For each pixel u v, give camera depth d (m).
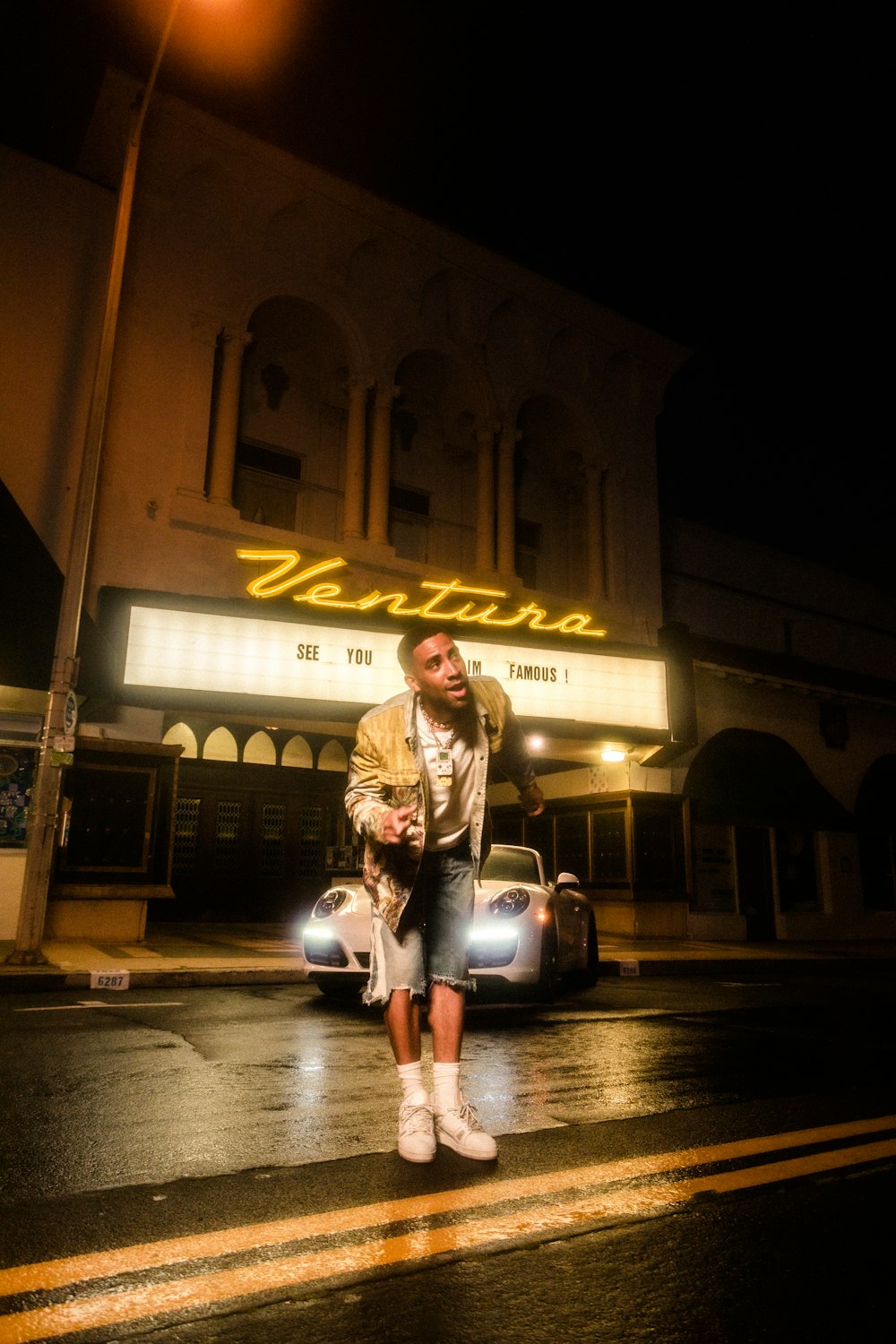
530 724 13.08
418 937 3.04
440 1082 3.05
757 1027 6.16
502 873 7.92
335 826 16.36
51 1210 2.46
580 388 16.50
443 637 2.94
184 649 11.20
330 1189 2.63
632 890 14.38
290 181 13.73
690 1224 2.41
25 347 11.33
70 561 8.85
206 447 12.35
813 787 16.97
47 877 8.44
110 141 12.55
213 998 7.22
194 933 12.89
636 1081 4.27
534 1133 3.27
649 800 14.80
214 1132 3.25
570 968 8.17
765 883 16.25
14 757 10.52
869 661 20.52
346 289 14.10
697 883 15.39
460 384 15.40
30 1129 3.27
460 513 15.60
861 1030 6.10
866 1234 2.38
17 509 10.02
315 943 6.99
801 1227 2.42
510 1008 7.09
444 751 3.01
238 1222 2.37
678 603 17.23
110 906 10.74
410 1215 2.43
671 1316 1.90
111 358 9.29
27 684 9.16
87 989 7.75
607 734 13.59
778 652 18.59
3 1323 1.82
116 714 11.09
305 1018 6.12
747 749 16.53
